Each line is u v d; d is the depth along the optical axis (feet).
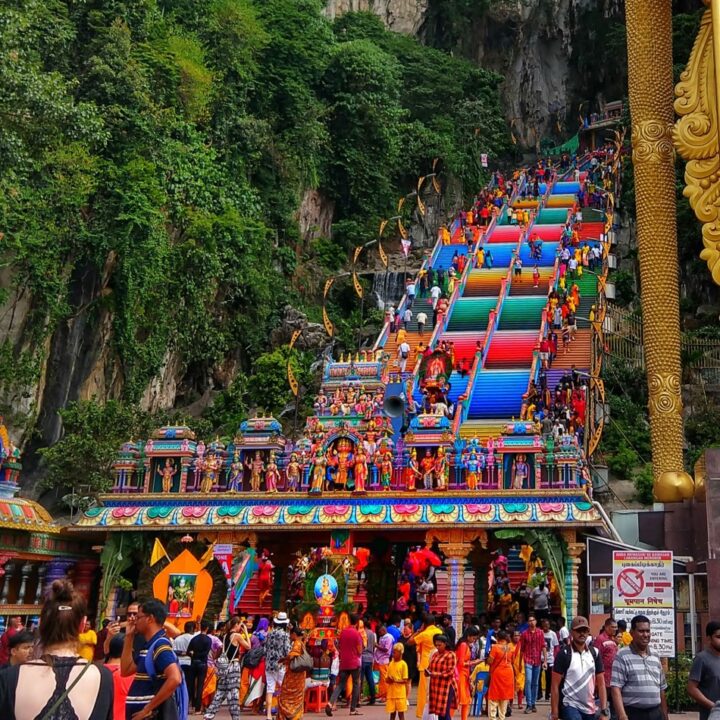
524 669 64.85
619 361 142.41
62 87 106.83
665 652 53.57
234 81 189.88
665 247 69.15
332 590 71.92
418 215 249.34
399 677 51.96
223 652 56.29
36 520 85.81
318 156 222.48
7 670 17.88
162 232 143.74
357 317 199.52
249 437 95.30
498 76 294.87
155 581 61.21
